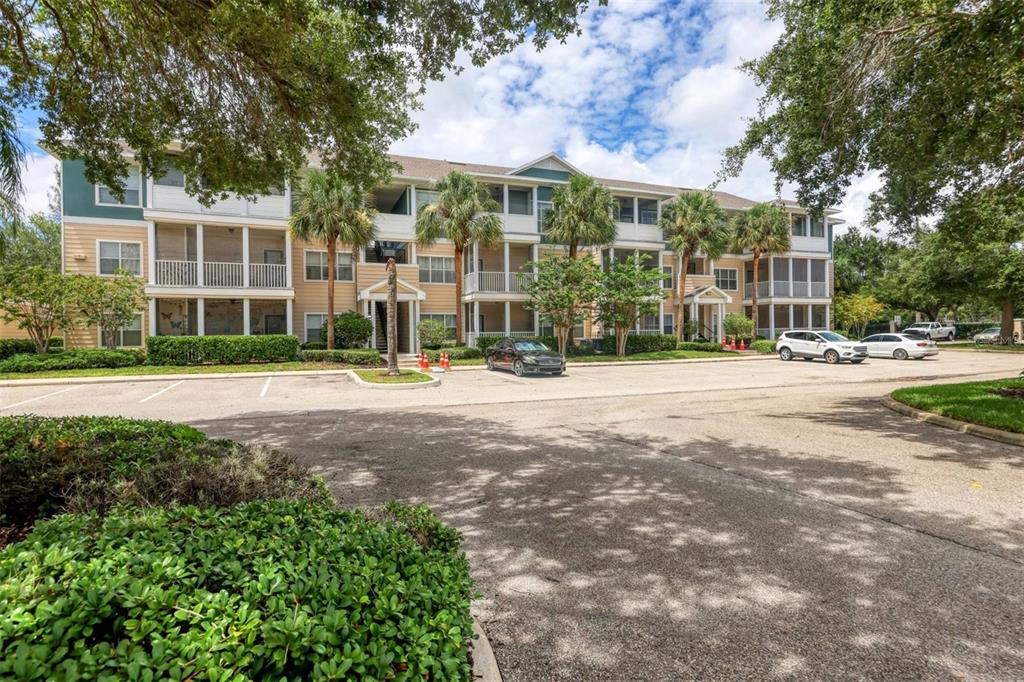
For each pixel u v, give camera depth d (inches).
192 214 827.4
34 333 732.0
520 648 109.3
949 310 2034.9
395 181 1004.6
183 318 893.8
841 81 301.9
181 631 58.9
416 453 280.4
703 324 1342.3
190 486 139.6
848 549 157.4
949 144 314.5
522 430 343.9
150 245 806.5
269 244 951.6
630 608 125.0
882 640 111.7
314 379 690.8
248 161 308.5
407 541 96.3
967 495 207.6
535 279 1063.6
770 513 188.1
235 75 260.5
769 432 333.7
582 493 211.6
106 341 822.5
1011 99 276.8
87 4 231.6
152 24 232.8
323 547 83.1
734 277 1443.2
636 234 1234.6
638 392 552.1
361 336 930.1
